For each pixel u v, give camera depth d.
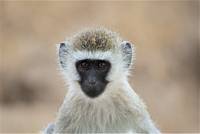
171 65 34.25
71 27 34.97
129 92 13.01
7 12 35.69
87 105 12.71
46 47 34.03
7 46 34.28
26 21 35.44
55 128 12.91
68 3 35.97
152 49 34.41
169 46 34.91
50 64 33.25
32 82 32.53
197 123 31.05
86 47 12.73
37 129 28.34
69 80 13.09
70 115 12.73
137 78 33.12
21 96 32.34
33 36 34.81
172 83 33.47
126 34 34.56
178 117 31.33
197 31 35.62
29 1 36.03
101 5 35.66
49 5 35.88
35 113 30.16
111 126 12.74
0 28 35.16
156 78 33.41
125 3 35.78
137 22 35.19
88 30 13.26
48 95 32.09
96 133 12.70
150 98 32.19
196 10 36.53
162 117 31.28
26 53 33.81
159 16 35.81
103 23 34.88
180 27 35.69
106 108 12.70
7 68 33.09
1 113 30.06
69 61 13.06
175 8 36.31
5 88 32.41
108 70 12.77
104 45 12.76
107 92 12.71
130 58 13.33
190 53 35.06
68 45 13.27
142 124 12.81
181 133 29.95
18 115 29.84
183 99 32.59
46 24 35.28
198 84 34.09
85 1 35.88
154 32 35.06
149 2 36.19
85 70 12.76
